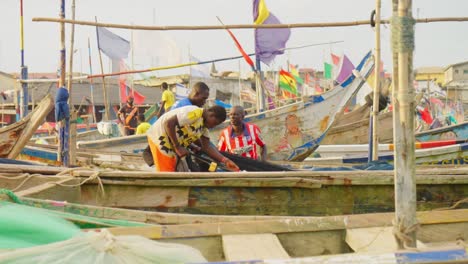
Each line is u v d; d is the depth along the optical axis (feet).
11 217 12.28
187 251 10.86
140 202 21.06
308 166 32.19
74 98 126.62
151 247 10.66
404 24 10.89
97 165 33.68
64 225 12.64
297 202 21.65
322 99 43.47
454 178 21.99
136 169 33.73
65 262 9.85
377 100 31.78
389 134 53.93
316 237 13.75
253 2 43.96
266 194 21.50
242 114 27.99
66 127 30.17
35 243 11.91
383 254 9.55
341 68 81.71
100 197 20.81
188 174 21.04
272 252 12.25
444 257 9.44
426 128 88.74
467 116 141.69
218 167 24.54
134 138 42.14
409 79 11.02
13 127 30.48
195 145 24.25
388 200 21.94
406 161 11.12
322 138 43.73
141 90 135.74
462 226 14.35
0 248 11.22
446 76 215.31
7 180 20.34
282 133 43.04
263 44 43.88
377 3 26.63
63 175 20.93
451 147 41.04
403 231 11.18
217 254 13.34
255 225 13.52
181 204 21.21
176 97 87.81
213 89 142.00
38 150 36.86
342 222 13.79
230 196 21.40
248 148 28.14
